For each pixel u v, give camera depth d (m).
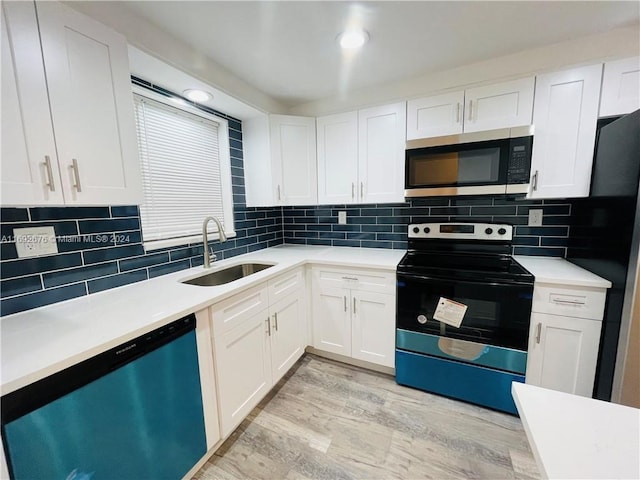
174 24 1.29
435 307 1.71
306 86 2.00
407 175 1.88
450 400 1.75
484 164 1.67
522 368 1.55
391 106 1.95
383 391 1.84
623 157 1.23
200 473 1.30
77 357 0.81
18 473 0.73
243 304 1.49
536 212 1.88
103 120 1.07
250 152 2.26
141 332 0.98
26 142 0.87
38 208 1.15
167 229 1.80
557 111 1.53
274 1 1.15
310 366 2.15
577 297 1.41
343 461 1.35
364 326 1.99
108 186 1.09
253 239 2.45
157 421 1.07
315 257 2.14
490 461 1.33
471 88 1.70
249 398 1.56
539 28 1.39
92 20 1.02
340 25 1.32
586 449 0.46
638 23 1.36
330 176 2.24
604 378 1.36
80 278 1.29
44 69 0.90
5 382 0.68
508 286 1.52
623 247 1.23
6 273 1.07
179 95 1.75
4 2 0.81
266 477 1.28
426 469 1.30
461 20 1.31
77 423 0.83
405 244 2.32
